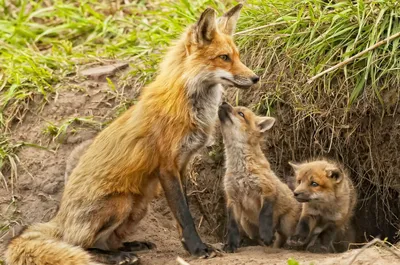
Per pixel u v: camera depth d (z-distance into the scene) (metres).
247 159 11.42
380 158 12.69
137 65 14.10
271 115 13.16
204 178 13.36
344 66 12.63
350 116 12.69
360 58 12.61
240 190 11.51
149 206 12.84
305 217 11.34
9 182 12.83
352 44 12.78
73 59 14.81
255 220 11.77
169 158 10.79
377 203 13.18
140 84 13.73
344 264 9.47
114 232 11.15
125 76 13.87
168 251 11.62
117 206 10.77
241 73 10.84
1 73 14.17
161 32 14.85
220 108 11.58
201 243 10.77
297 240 11.20
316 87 12.86
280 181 11.98
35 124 13.46
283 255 10.70
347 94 12.57
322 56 12.98
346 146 12.84
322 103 12.77
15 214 12.50
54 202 12.62
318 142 12.87
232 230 11.39
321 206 11.31
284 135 13.14
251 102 13.33
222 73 10.84
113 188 10.77
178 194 10.84
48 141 13.24
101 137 11.20
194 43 10.84
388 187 12.86
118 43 15.38
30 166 12.95
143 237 12.20
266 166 11.55
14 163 12.93
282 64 13.20
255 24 13.76
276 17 13.73
